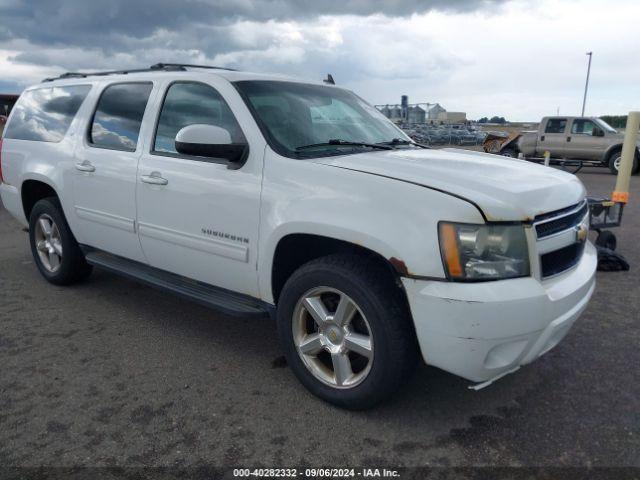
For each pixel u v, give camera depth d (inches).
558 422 114.0
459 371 101.3
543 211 105.4
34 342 153.9
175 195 140.4
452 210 98.7
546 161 446.3
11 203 209.9
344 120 151.9
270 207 120.0
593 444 106.5
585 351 147.2
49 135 189.2
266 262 122.3
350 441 107.9
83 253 187.5
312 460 102.3
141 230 153.2
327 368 122.9
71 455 103.7
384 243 102.1
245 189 125.2
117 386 129.3
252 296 131.9
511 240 100.2
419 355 110.3
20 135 204.1
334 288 111.9
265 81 145.9
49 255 200.4
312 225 111.6
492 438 108.7
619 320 168.9
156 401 122.6
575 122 670.5
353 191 108.7
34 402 122.2
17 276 215.9
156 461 102.0
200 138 121.5
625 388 127.8
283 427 112.5
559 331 109.0
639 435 109.2
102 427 112.7
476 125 2359.7
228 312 131.6
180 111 147.3
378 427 112.3
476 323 96.8
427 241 99.1
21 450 105.0
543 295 100.7
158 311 178.1
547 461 101.7
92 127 173.3
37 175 187.9
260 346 152.1
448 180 107.3
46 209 192.1
